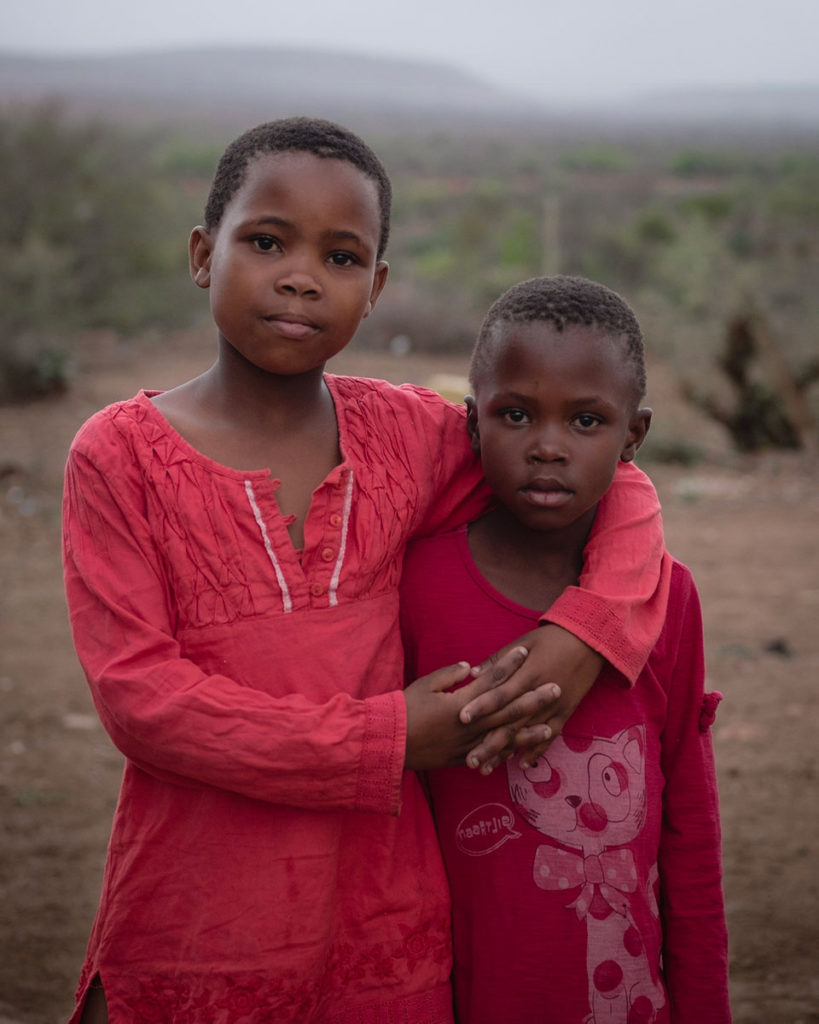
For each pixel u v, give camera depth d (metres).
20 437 11.65
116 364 17.14
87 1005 1.92
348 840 1.88
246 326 1.76
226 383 1.87
